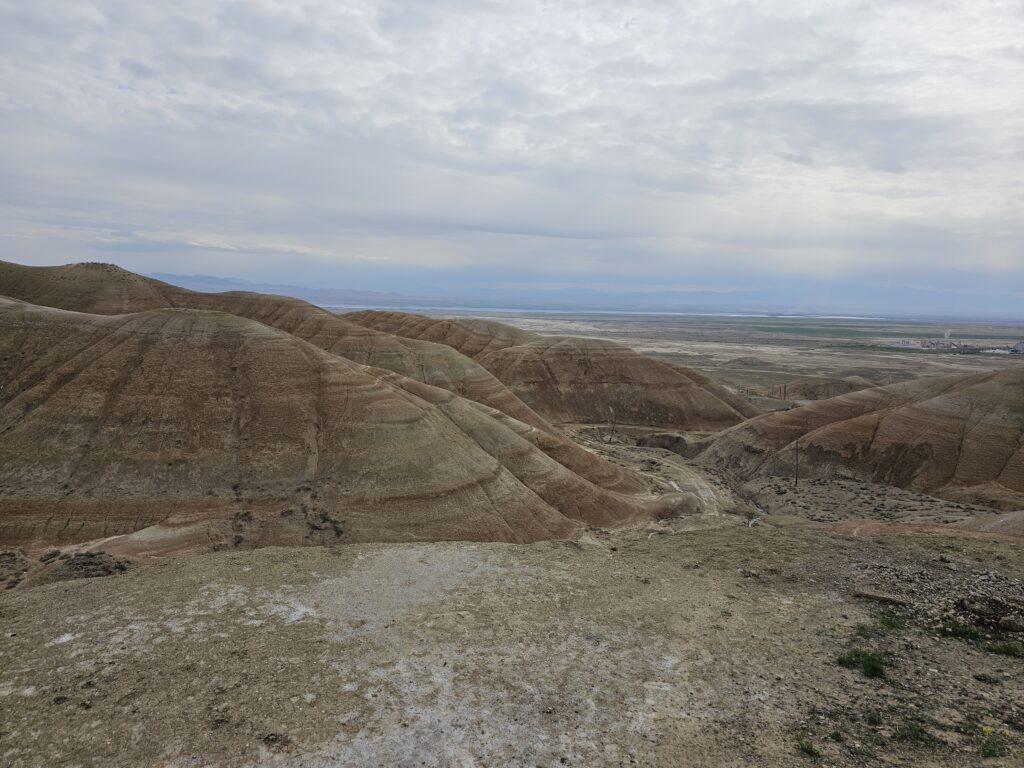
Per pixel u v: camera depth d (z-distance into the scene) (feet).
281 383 129.90
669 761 38.47
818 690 45.60
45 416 118.42
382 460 116.88
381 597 61.41
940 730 39.93
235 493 110.93
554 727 41.93
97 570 83.61
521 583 66.28
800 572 68.44
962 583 62.49
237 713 42.04
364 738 40.29
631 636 54.49
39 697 42.98
